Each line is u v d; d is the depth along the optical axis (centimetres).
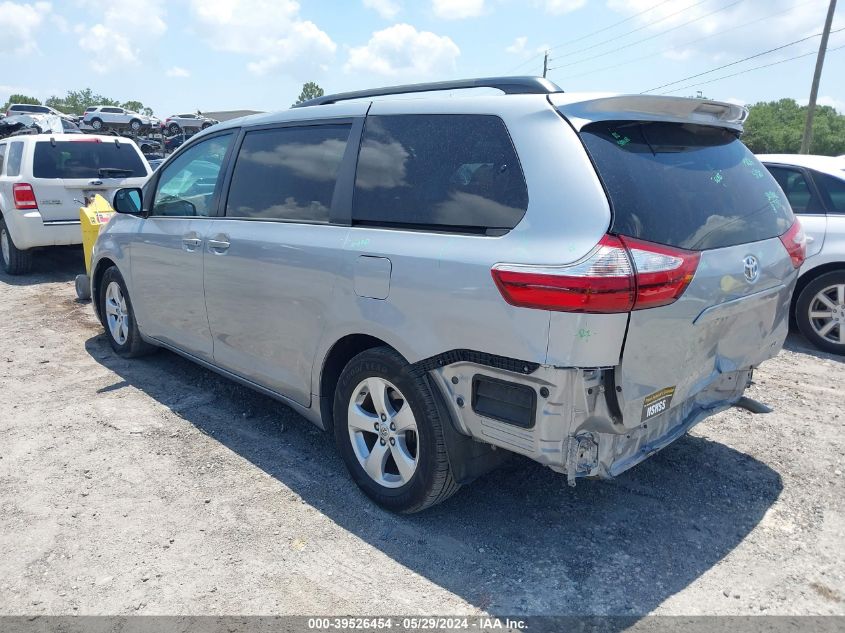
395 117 328
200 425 439
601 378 255
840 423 441
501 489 361
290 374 373
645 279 244
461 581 286
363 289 314
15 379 521
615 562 298
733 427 436
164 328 486
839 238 575
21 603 272
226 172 418
